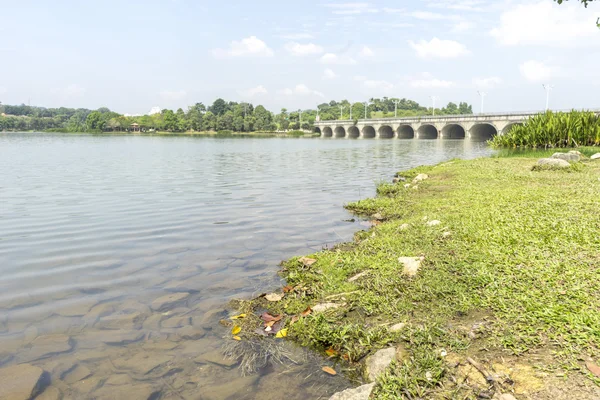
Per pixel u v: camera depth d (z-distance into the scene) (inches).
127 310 216.5
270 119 6225.4
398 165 1055.0
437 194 504.7
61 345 182.2
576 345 146.8
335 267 264.1
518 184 513.3
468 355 153.9
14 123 6053.2
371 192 603.8
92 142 2684.5
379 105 7608.3
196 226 394.3
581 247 228.2
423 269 236.7
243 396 148.8
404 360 156.5
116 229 381.7
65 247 325.7
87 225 396.2
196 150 1770.4
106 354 175.8
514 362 146.0
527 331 159.9
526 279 201.0
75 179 743.7
